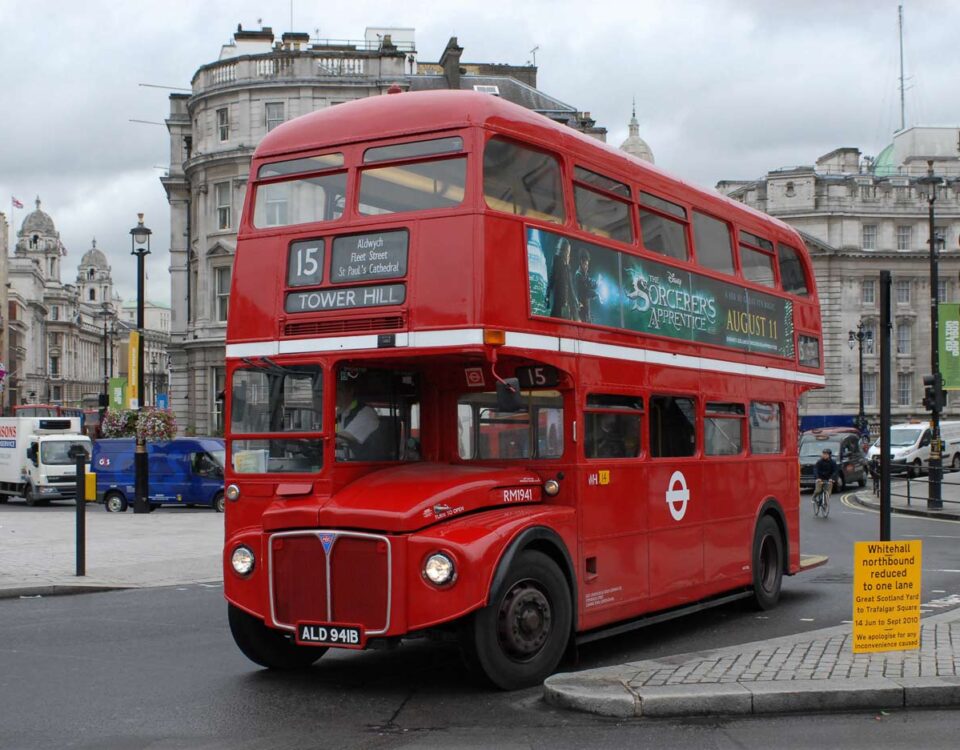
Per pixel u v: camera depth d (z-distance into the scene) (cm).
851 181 8381
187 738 726
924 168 8750
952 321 3164
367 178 902
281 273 924
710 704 756
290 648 959
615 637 1120
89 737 729
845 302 8325
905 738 699
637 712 754
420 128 885
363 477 905
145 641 1102
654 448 1083
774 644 945
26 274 16900
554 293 921
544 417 954
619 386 1010
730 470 1233
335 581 838
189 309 5725
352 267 891
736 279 1275
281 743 711
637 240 1067
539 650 876
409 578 814
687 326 1148
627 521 1016
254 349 929
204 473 3444
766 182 8500
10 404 14338
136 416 4047
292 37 5772
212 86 5491
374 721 768
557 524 907
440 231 856
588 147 1005
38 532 2450
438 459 975
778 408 1380
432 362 927
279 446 908
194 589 1528
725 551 1213
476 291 838
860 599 895
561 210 953
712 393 1197
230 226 5425
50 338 18850
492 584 818
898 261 8350
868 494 3869
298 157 944
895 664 849
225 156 5372
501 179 880
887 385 1006
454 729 741
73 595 1472
